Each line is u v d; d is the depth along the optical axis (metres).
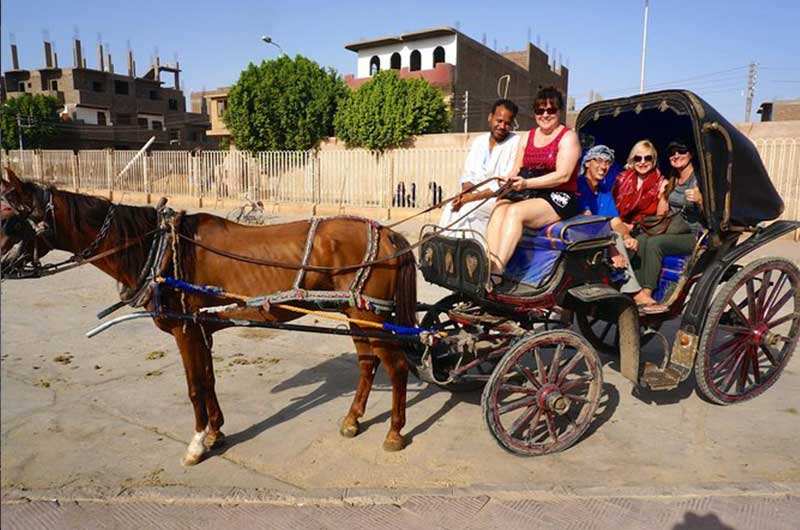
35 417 4.83
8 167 3.66
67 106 53.38
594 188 5.26
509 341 4.58
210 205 23.08
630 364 4.51
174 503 3.67
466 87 38.66
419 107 23.05
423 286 9.86
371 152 19.27
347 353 6.42
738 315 4.96
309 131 25.56
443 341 4.37
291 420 4.81
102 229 3.86
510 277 4.60
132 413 4.94
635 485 3.82
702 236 4.89
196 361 4.11
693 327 4.68
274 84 25.62
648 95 4.99
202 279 4.04
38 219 3.69
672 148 5.45
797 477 3.93
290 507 3.62
